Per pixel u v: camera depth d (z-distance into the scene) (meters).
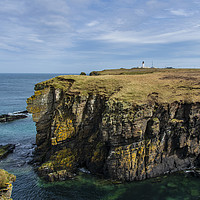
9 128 73.19
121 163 36.53
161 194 32.06
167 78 59.25
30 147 53.59
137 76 62.88
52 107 51.09
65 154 42.34
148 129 38.88
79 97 44.94
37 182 36.44
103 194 32.47
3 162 44.44
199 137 40.91
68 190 33.81
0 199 21.52
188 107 40.69
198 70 79.50
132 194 32.22
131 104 39.25
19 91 191.25
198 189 33.41
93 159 39.75
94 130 45.06
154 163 38.44
